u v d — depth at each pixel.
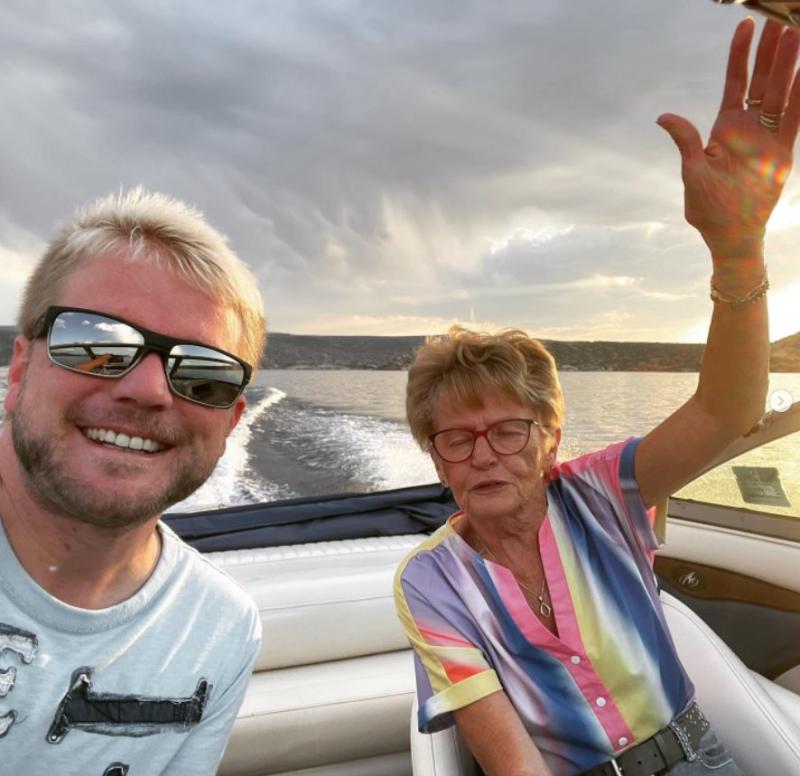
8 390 0.49
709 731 0.66
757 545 1.06
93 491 0.45
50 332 0.45
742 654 1.08
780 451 1.01
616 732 0.61
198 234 0.49
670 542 1.16
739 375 0.58
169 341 0.47
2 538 0.47
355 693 0.94
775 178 0.49
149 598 0.51
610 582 0.65
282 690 0.95
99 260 0.47
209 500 3.21
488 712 0.59
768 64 0.47
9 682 0.45
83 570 0.48
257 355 0.55
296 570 1.21
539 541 0.66
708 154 0.50
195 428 0.49
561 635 0.63
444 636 0.62
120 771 0.50
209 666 0.55
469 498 0.67
